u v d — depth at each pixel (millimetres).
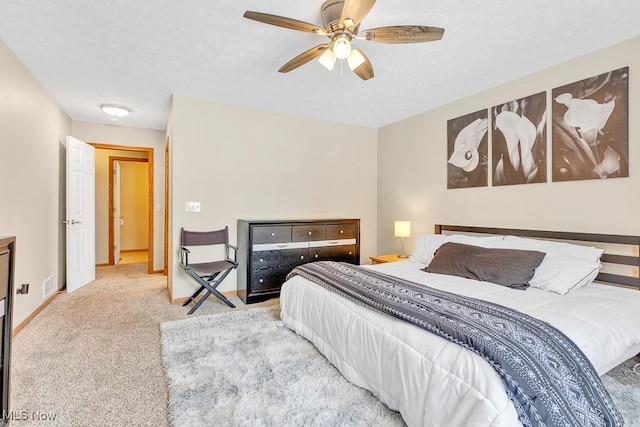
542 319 1540
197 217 3473
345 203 4461
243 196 3729
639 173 2145
